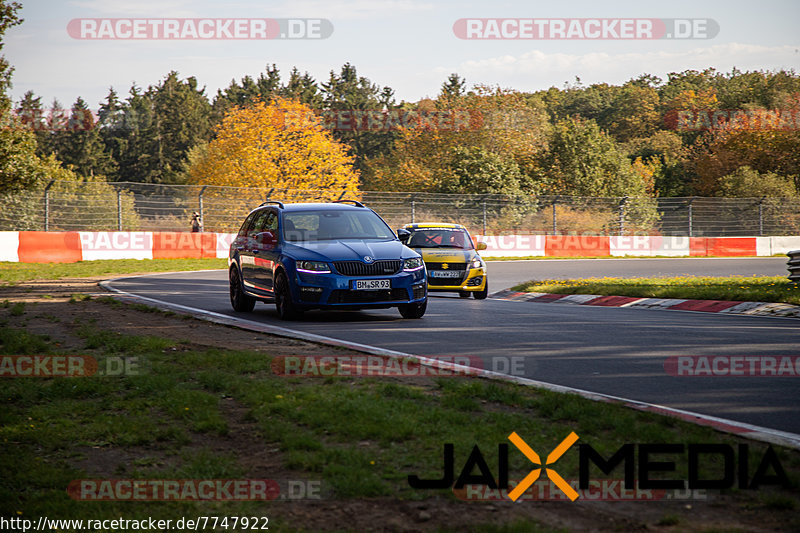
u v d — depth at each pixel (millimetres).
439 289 56406
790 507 12820
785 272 89812
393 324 37281
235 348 28422
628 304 51750
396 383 22250
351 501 13422
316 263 38250
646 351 28781
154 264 93500
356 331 34219
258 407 19516
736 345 30328
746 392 21516
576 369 25062
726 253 138875
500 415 18266
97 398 21266
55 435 17641
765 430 17172
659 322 38812
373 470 14805
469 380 22625
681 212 145125
